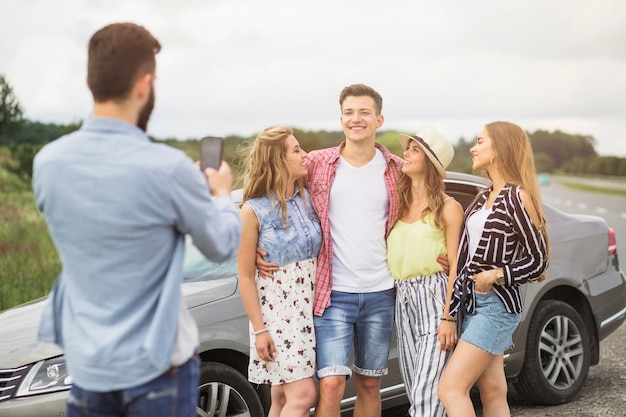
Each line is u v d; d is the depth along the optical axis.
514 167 4.27
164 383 2.58
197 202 2.59
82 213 2.52
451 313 4.32
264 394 4.96
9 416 4.22
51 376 4.31
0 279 9.45
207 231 2.62
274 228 4.27
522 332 5.85
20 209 14.16
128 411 2.58
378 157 4.56
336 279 4.46
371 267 4.46
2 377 4.35
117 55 2.59
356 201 4.46
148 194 2.52
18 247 11.48
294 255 4.30
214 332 4.67
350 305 4.44
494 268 4.20
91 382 2.55
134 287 2.54
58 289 2.70
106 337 2.52
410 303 4.46
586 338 6.19
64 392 4.28
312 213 4.44
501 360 4.46
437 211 4.39
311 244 4.34
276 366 4.28
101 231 2.52
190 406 2.66
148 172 2.53
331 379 4.34
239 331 4.76
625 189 63.03
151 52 2.66
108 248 2.53
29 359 4.38
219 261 2.73
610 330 6.43
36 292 9.22
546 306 6.00
